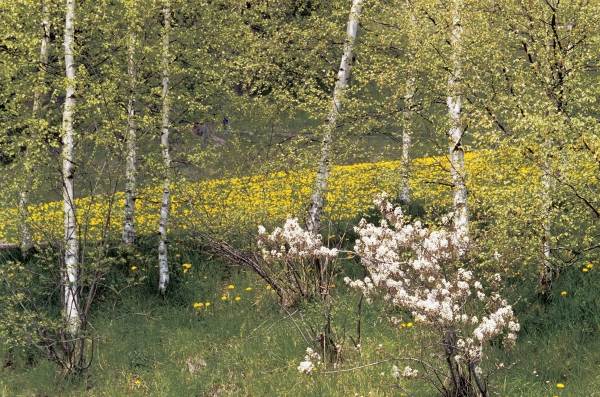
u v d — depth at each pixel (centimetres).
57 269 1421
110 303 1495
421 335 1104
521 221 1234
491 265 1258
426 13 1455
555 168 1176
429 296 928
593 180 1153
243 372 1186
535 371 1071
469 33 1364
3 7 1459
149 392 1150
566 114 1244
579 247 1334
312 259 1272
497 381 1041
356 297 1368
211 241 1495
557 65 1277
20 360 1291
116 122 1355
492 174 1272
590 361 1089
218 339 1322
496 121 1289
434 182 1429
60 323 1249
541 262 1292
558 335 1180
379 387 1048
